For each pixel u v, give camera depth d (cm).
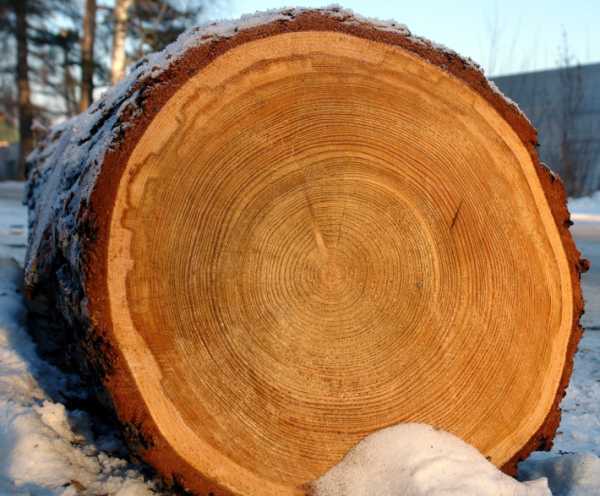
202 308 187
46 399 259
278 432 191
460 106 202
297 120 191
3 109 2458
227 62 185
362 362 197
